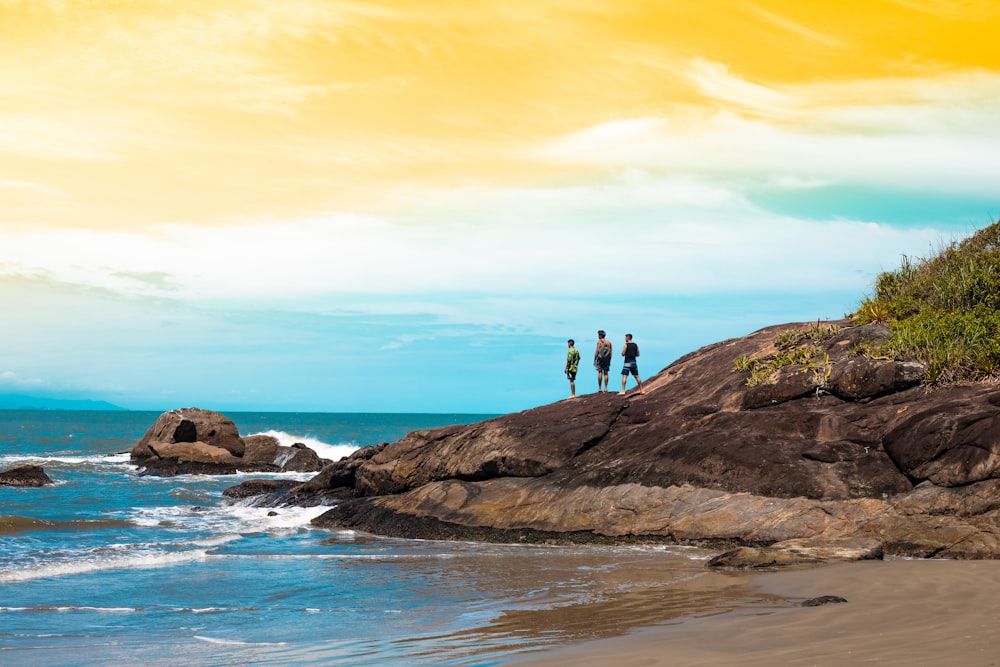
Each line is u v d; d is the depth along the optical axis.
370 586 14.10
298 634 10.62
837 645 7.75
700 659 7.52
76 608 12.49
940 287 21.58
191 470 41.78
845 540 14.40
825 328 22.03
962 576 11.64
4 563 16.86
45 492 32.69
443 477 23.09
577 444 21.30
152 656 9.48
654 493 18.08
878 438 17.11
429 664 8.34
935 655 7.11
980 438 14.91
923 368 18.05
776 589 11.64
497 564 15.99
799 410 18.81
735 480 17.34
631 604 11.34
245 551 18.50
